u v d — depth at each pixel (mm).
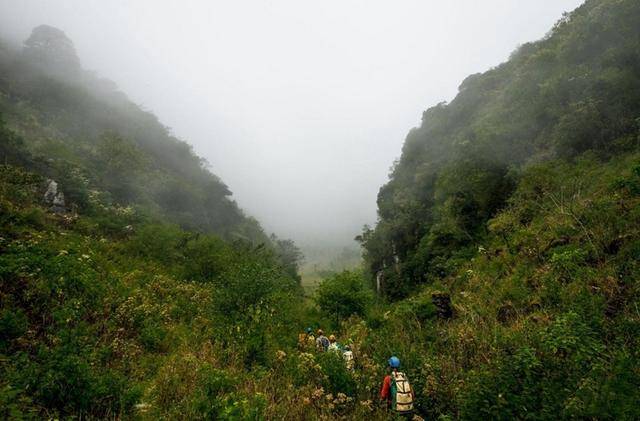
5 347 6074
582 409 4219
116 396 5258
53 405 4781
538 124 29391
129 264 16438
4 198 16312
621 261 8828
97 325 8430
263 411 5035
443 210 28656
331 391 6711
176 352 8312
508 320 9508
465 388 5504
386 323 12859
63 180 25438
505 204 22688
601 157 19047
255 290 11391
